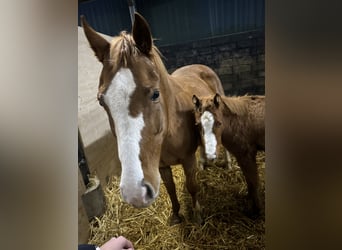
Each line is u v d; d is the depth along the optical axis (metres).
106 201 1.45
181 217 1.29
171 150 1.09
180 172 1.62
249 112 1.26
